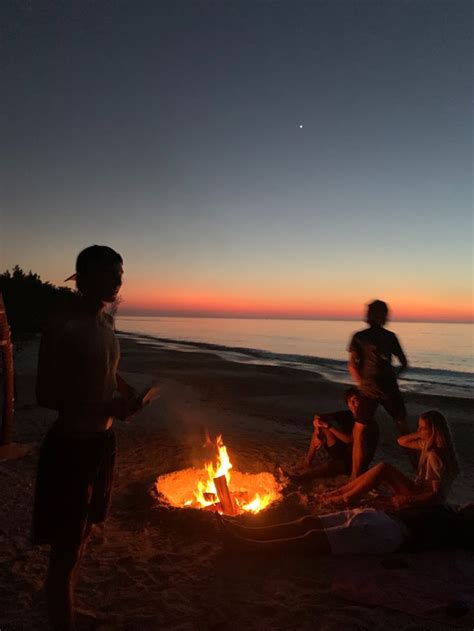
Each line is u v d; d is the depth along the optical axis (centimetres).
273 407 1227
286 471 621
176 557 373
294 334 8138
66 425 241
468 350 5266
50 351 229
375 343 566
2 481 532
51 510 238
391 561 367
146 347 3525
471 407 1352
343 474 600
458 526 403
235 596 318
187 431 852
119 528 432
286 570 356
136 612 296
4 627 277
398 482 469
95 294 249
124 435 798
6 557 365
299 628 285
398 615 300
